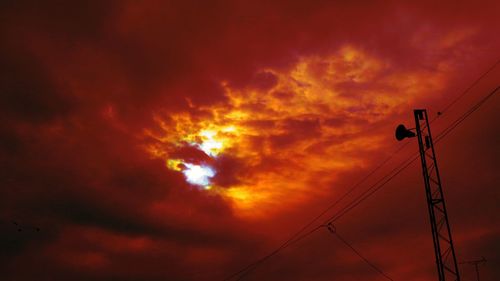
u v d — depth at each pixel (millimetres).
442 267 25156
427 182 27250
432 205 26719
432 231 26031
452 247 25453
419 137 28625
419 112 29312
